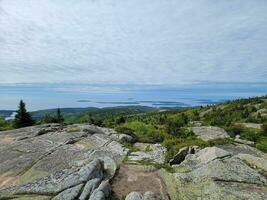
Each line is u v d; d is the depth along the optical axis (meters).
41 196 10.92
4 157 18.58
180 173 13.70
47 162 16.91
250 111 90.44
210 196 10.68
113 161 15.84
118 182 13.10
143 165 16.09
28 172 15.19
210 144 22.89
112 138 25.89
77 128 29.91
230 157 15.16
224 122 67.81
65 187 11.50
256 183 11.69
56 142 22.98
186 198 10.89
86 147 21.58
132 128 39.03
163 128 42.66
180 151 19.11
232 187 11.23
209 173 12.84
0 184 13.63
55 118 58.91
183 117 88.19
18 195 11.13
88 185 11.40
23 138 25.16
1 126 52.38
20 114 49.69
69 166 15.87
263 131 37.72
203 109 120.00
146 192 11.19
